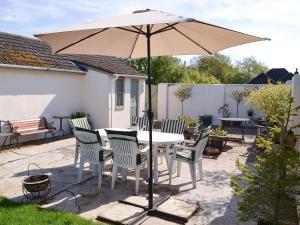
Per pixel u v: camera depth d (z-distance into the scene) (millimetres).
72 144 10055
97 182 6102
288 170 3598
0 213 4379
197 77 29750
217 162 7922
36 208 4637
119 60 16594
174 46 5250
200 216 4605
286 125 3846
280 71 28609
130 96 14359
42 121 10617
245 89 14961
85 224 4121
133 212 4566
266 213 3729
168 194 5434
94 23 3709
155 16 3627
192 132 9578
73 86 12477
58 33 3607
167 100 16953
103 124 12734
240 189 3945
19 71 9898
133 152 5453
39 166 7258
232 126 11703
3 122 9391
